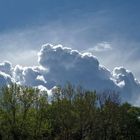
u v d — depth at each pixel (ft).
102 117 415.64
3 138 344.90
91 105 399.03
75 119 390.01
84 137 396.98
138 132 476.54
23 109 346.74
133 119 477.36
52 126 384.27
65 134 386.93
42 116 357.41
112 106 433.07
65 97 391.65
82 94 399.03
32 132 347.97
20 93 346.33
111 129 431.43
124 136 466.29
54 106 381.60
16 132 343.46
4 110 344.08
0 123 343.87
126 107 475.31
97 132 409.90
